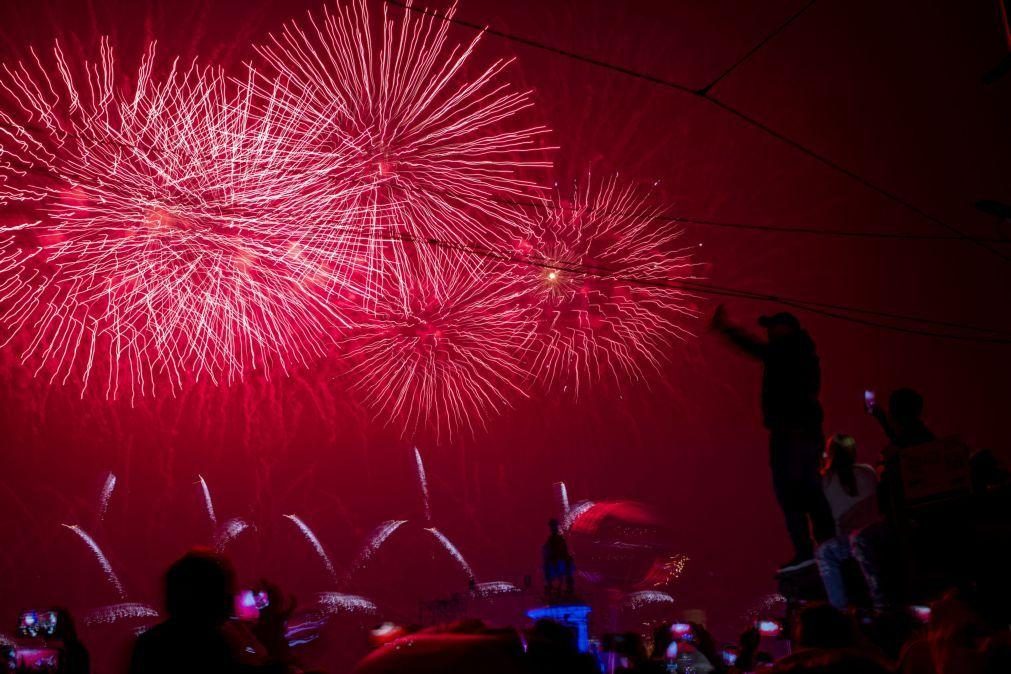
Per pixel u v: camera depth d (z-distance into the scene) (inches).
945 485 217.0
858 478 285.1
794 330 279.3
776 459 272.8
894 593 237.8
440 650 95.3
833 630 140.2
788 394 273.1
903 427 254.4
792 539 273.0
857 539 248.1
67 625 277.9
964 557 210.8
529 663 97.9
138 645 139.3
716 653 259.3
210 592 141.3
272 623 253.0
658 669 224.4
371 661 95.9
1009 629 142.8
